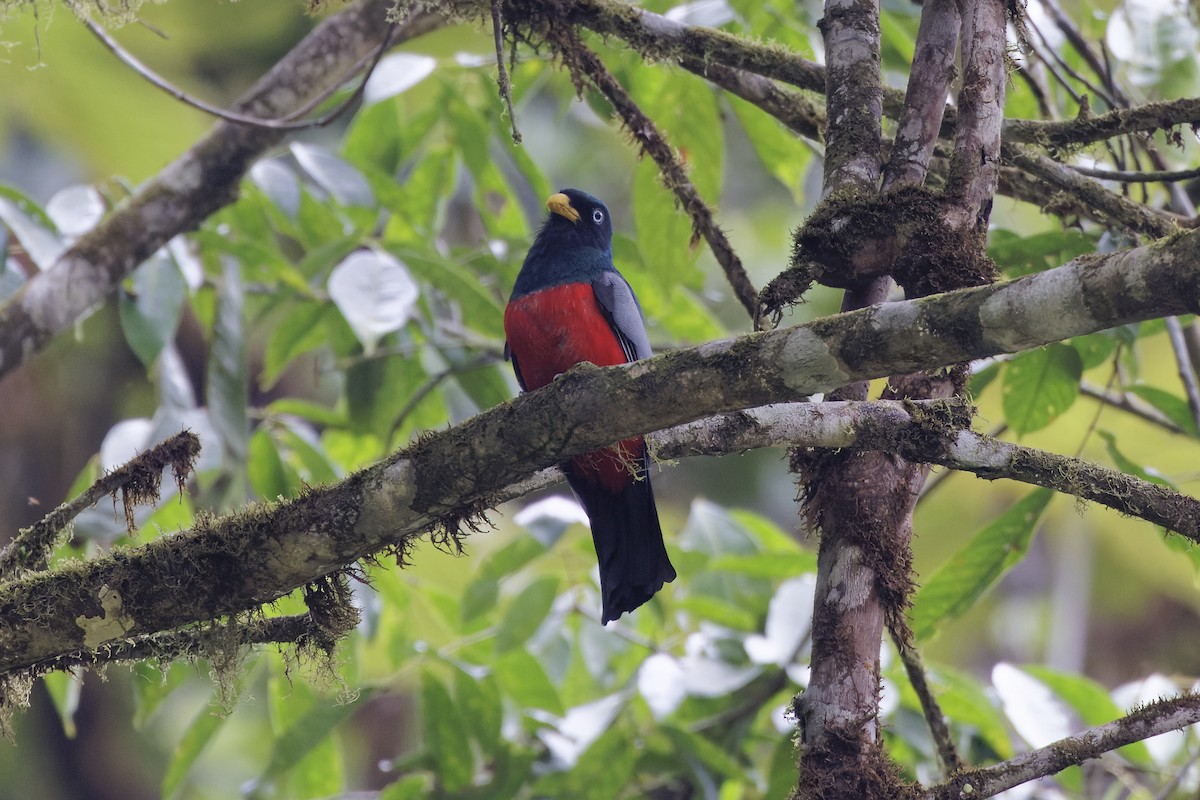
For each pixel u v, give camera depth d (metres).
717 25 9.92
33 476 19.91
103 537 8.84
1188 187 10.84
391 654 11.29
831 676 5.79
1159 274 4.36
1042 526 19.36
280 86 10.83
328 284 9.60
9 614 5.92
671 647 11.20
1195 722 5.47
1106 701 9.39
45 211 9.54
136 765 20.64
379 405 11.40
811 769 5.68
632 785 10.54
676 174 8.68
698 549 10.52
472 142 11.45
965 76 6.12
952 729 10.05
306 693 10.39
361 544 5.96
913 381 6.13
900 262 5.95
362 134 11.55
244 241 10.03
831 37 6.89
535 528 9.93
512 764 10.33
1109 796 10.44
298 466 11.14
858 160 6.48
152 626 6.08
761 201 21.69
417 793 10.25
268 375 11.16
